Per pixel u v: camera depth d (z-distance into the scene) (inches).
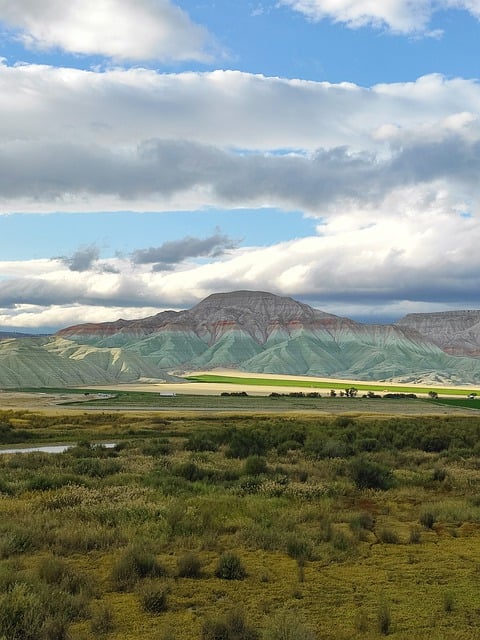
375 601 508.7
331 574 583.8
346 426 2503.7
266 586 542.9
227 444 1907.0
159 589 492.7
